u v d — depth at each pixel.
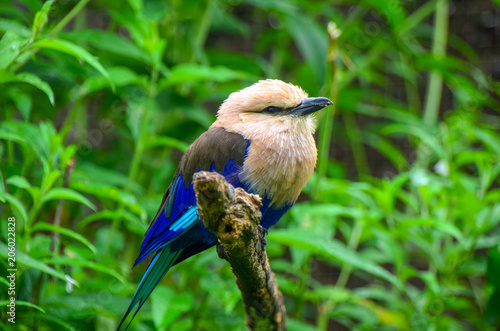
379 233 9.48
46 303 7.71
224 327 9.17
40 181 9.00
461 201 9.14
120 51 9.03
